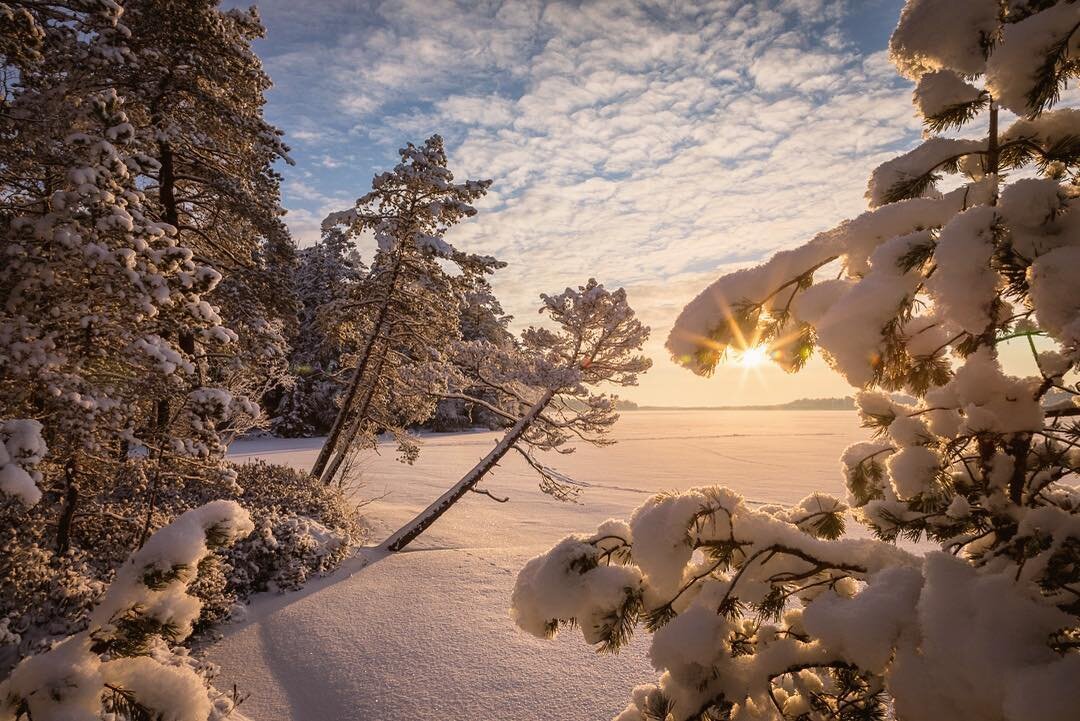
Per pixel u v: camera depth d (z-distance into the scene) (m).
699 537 1.54
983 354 1.47
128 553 6.46
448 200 11.96
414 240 11.83
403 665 5.70
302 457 25.03
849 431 63.22
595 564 1.64
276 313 10.54
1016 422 1.42
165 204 9.29
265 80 9.67
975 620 1.05
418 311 12.24
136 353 5.67
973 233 1.14
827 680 1.67
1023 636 1.01
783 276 1.40
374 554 10.00
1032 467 1.53
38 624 5.23
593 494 19.52
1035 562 1.19
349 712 4.94
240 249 10.55
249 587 7.61
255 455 26.05
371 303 12.65
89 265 5.31
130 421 6.26
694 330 1.44
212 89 9.48
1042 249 1.13
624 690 5.15
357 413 13.43
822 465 29.27
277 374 10.66
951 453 1.58
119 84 8.33
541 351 11.62
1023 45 1.12
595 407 10.98
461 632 6.48
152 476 6.56
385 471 22.56
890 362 1.38
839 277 1.45
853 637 1.22
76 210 5.50
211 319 6.43
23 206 6.55
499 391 12.47
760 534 1.56
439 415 46.12
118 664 1.57
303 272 32.91
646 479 24.03
